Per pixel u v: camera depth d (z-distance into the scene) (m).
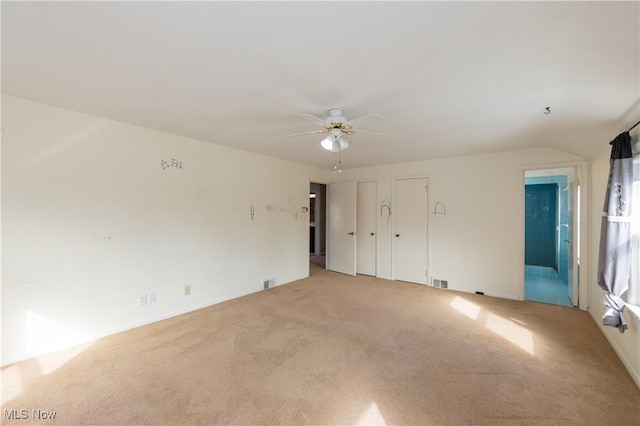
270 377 2.21
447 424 1.74
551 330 3.10
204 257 3.83
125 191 3.06
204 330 3.06
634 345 2.19
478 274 4.49
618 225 2.30
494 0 1.18
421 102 2.33
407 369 2.33
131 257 3.12
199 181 3.75
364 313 3.60
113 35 1.48
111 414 1.80
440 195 4.86
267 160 4.75
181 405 1.89
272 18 1.33
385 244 5.52
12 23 1.37
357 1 1.20
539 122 2.78
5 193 2.36
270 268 4.82
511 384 2.13
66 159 2.66
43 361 2.41
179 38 1.50
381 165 5.55
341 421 1.76
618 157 2.31
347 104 2.39
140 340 2.82
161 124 3.06
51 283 2.59
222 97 2.29
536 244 6.24
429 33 1.43
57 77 1.98
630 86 1.84
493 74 1.84
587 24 1.31
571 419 1.78
